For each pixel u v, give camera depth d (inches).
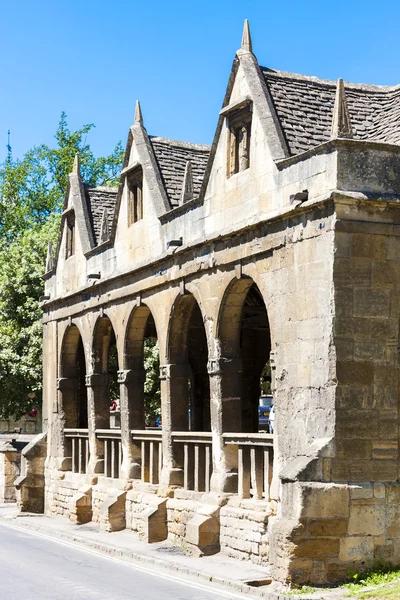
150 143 1063.0
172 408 970.1
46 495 1282.0
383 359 728.3
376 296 727.7
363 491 713.0
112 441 1112.2
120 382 1072.8
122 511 1050.1
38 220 2214.6
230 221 858.1
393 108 844.6
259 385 1167.6
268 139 800.9
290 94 842.8
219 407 871.7
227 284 858.1
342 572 704.4
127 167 1075.9
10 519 1239.5
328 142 722.8
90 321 1169.4
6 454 1486.2
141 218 1053.2
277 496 770.2
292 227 765.3
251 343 1162.6
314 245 738.8
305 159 756.0
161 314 987.9
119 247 1097.4
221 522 856.3
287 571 695.7
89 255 1186.0
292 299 762.8
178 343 978.1
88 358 1175.0
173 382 971.9
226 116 872.3
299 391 750.5
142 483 1026.7
